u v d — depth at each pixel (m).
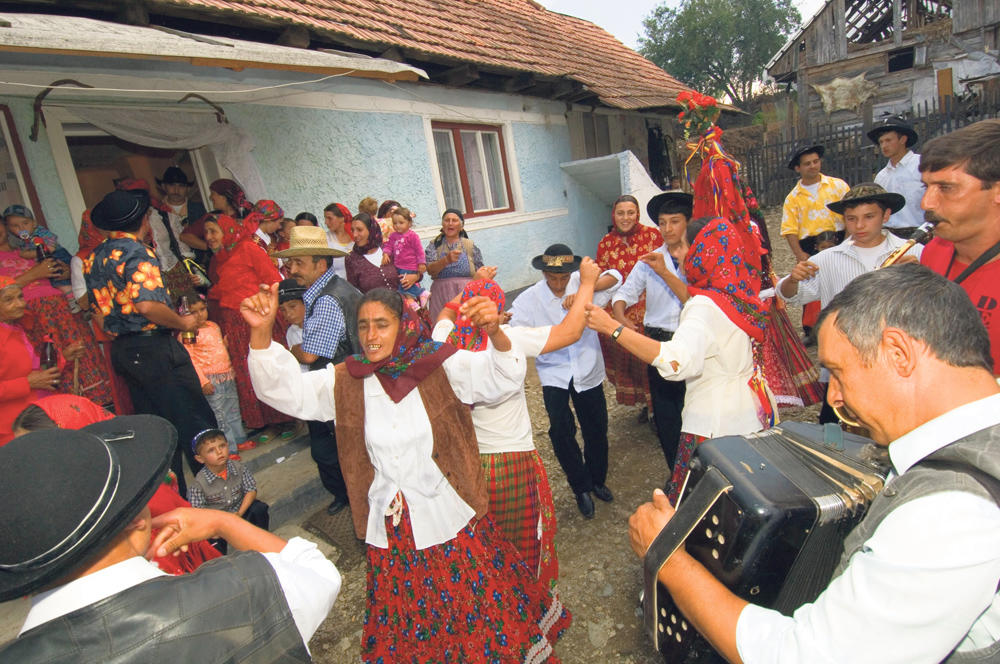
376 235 5.08
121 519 0.96
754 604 1.18
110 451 1.03
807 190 5.20
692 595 1.19
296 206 5.59
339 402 2.03
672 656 1.36
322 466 3.51
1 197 3.85
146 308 2.98
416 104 6.96
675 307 3.60
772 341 3.50
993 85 13.79
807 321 5.24
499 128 8.61
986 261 1.80
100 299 3.09
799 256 5.38
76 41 2.66
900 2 14.78
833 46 15.81
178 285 4.30
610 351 4.18
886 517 0.92
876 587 0.86
